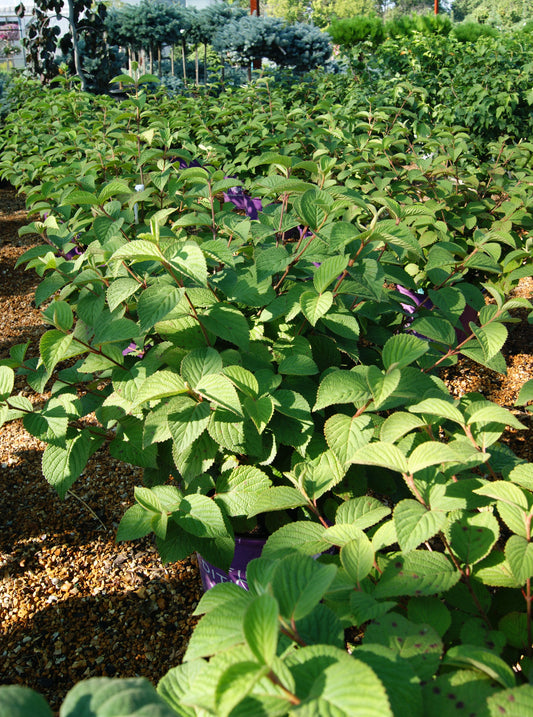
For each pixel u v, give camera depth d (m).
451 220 3.90
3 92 12.72
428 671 1.04
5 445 3.66
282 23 13.47
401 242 1.99
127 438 2.13
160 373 1.81
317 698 0.86
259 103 7.79
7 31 17.30
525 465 1.43
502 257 3.98
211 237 2.96
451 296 2.32
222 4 14.66
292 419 2.00
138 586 2.65
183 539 1.94
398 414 1.63
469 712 0.94
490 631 1.22
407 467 1.41
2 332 4.91
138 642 2.39
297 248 2.35
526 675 1.21
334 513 2.02
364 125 5.17
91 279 2.22
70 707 0.75
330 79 9.74
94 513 3.07
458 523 1.41
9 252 6.50
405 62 9.96
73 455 2.05
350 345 2.23
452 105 8.06
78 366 2.46
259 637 0.85
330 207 2.12
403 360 1.57
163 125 5.02
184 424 1.76
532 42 10.93
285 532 1.57
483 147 7.21
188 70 16.92
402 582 1.26
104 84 13.11
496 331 2.04
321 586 1.01
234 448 1.85
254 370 2.03
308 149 5.66
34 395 4.11
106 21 13.64
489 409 1.58
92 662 2.31
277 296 2.30
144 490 1.83
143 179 3.75
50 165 5.54
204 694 0.94
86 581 2.68
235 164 5.88
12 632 2.44
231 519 2.13
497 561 1.40
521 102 7.62
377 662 1.00
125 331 1.86
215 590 1.30
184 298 1.95
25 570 2.74
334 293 2.04
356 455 1.46
